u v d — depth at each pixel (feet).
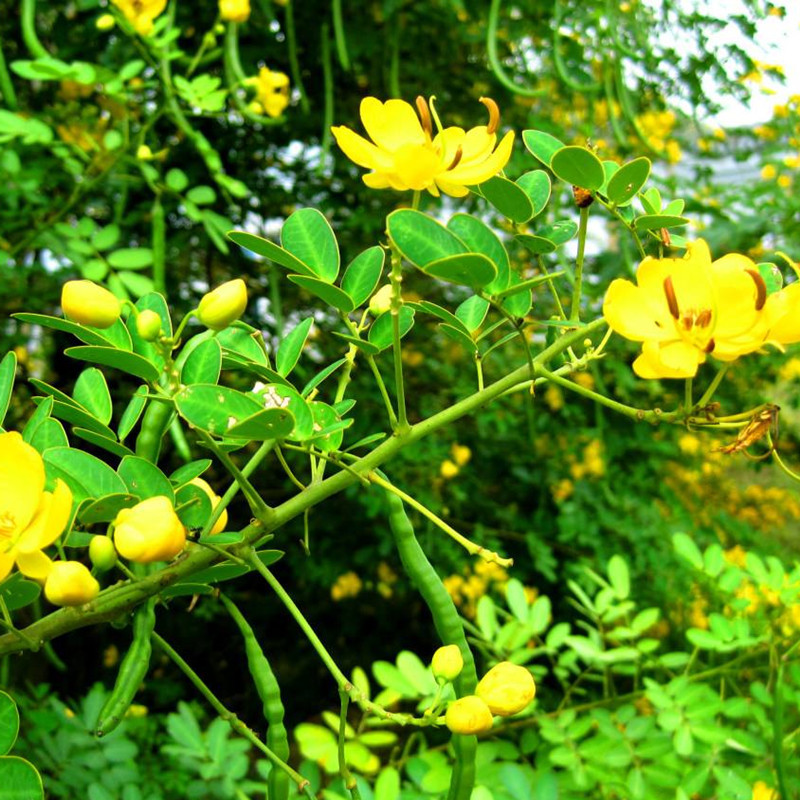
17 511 0.70
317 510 3.07
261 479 3.14
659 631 2.89
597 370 3.01
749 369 3.35
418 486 2.91
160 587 0.79
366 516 2.98
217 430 0.74
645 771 1.50
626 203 0.87
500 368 3.11
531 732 1.61
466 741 0.92
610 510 3.04
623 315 0.77
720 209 3.21
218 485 3.10
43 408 0.85
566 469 3.17
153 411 0.93
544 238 0.87
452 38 2.96
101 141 2.43
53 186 2.34
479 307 0.95
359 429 2.81
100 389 0.93
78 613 0.77
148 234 2.72
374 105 0.82
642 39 2.94
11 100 2.12
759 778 1.47
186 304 2.81
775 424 0.82
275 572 3.42
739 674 1.80
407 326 0.90
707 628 2.61
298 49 2.86
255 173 2.92
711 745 1.55
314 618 3.50
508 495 3.35
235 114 2.59
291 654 3.53
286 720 3.42
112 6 2.05
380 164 0.81
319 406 0.83
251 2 2.71
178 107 2.42
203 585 0.85
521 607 1.78
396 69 2.71
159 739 2.21
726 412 3.36
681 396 3.33
